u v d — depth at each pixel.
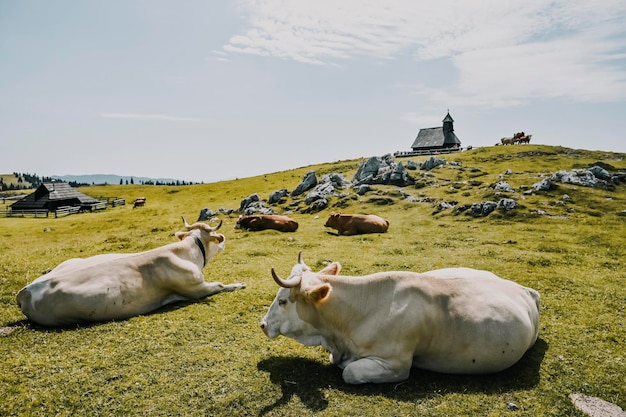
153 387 6.89
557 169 42.38
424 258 16.72
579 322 9.79
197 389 6.80
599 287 12.65
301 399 6.56
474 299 7.37
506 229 22.94
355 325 7.34
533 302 8.10
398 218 28.00
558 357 7.98
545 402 6.54
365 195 35.00
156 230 29.84
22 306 9.89
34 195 68.38
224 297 11.69
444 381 7.16
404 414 6.20
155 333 9.07
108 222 40.59
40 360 7.84
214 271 14.92
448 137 86.75
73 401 6.51
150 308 10.68
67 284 9.63
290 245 20.38
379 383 7.03
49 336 9.00
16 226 40.72
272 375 7.28
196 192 68.38
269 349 8.34
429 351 7.23
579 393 6.82
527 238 20.52
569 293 12.10
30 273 14.95
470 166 46.59
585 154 58.03
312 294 7.09
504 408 6.39
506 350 7.12
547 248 18.34
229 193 59.47
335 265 8.37
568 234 21.12
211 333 9.11
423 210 29.30
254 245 20.50
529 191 30.44
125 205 66.75
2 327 9.70
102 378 7.18
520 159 52.47
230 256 17.62
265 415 6.16
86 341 8.70
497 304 7.33
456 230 23.39
